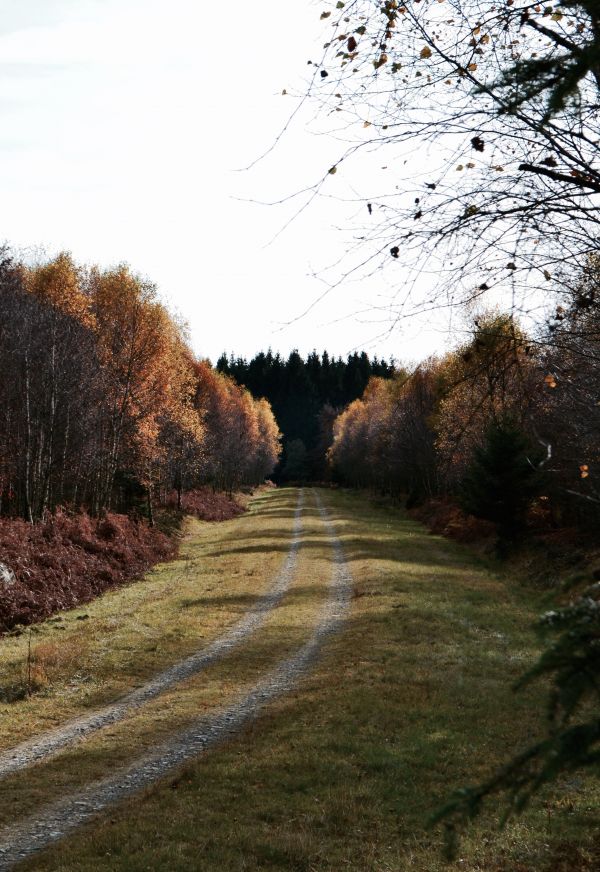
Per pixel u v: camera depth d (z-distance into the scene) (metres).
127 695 16.95
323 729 13.20
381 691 15.54
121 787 11.28
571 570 28.80
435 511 58.34
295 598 28.81
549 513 37.50
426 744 12.09
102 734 13.94
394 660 18.34
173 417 52.78
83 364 40.97
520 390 5.34
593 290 5.27
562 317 5.32
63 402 40.22
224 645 21.56
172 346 52.75
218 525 65.00
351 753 11.88
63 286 46.59
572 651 2.90
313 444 198.88
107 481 45.03
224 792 10.42
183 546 48.91
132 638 21.95
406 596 27.67
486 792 2.96
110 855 8.42
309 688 16.42
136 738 13.63
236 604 27.72
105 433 45.91
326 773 10.98
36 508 37.19
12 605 25.19
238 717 14.77
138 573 35.44
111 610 26.70
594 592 3.08
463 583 31.11
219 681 17.62
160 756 12.66
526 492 35.59
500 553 37.59
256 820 9.41
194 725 14.33
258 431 121.50
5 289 38.19
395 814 9.39
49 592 27.55
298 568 37.22
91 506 47.75
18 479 39.34
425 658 18.59
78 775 11.80
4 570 26.84
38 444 38.84
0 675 17.92
